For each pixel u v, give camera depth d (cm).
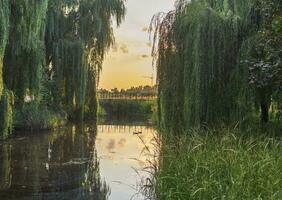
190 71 991
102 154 1480
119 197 858
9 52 1642
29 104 2208
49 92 2458
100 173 1120
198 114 974
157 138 1030
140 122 3444
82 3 2580
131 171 1143
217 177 627
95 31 2595
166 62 1062
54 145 1716
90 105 2880
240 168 596
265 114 1012
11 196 874
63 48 2352
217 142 749
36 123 2233
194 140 778
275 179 557
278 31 734
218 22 991
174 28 1051
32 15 1505
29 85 1758
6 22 1314
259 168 583
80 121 2850
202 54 983
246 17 989
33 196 873
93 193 895
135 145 1783
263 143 702
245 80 941
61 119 2595
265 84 860
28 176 1076
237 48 983
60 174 1106
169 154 803
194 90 979
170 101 1041
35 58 1755
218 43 983
